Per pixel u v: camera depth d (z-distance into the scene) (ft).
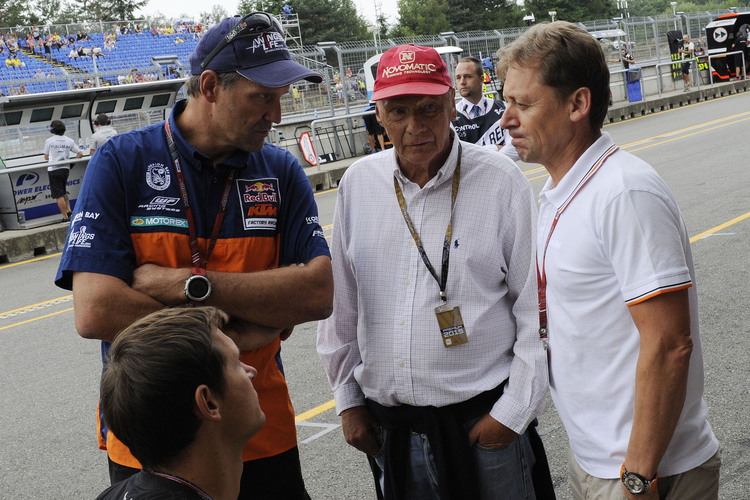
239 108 6.68
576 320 6.19
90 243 6.69
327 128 63.46
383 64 7.38
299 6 233.76
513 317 7.85
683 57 96.02
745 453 11.72
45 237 41.50
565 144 6.21
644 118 76.64
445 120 7.40
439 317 7.53
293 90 66.59
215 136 6.89
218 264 7.08
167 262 6.93
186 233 6.96
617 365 6.07
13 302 29.04
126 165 6.88
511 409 7.41
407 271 7.71
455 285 7.57
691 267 6.10
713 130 56.95
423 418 7.68
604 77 6.11
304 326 21.22
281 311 7.07
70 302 27.91
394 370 7.73
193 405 4.77
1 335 24.16
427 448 7.84
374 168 7.97
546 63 6.04
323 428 14.53
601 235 5.87
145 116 56.24
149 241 6.89
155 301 6.74
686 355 5.65
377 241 7.83
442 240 7.61
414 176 7.73
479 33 72.23
